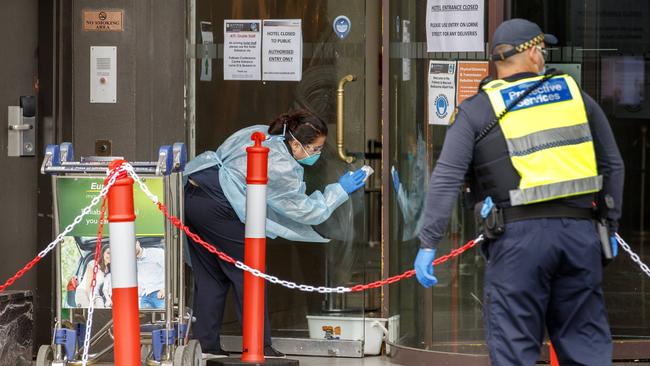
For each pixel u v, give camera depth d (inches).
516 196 491.5
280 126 743.1
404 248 770.2
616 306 756.6
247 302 687.7
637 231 751.7
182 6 816.3
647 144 746.8
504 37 513.0
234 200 737.0
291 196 736.3
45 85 807.1
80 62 803.4
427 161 755.4
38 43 806.5
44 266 809.5
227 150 753.0
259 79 823.1
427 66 753.0
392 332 781.9
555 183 491.5
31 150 808.3
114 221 561.9
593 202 505.7
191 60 823.1
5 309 693.9
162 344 652.1
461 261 743.7
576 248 492.4
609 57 743.7
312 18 817.5
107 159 684.1
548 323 512.4
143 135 805.2
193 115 824.3
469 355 737.0
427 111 753.6
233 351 818.2
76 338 662.5
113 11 802.8
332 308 814.5
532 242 489.4
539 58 514.0
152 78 808.9
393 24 767.7
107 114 804.6
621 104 746.2
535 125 498.3
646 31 740.7
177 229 676.1
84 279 653.3
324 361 789.9
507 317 492.7
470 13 738.8
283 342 814.5
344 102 813.9
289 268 820.0
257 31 821.2
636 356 746.2
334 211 815.7
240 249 746.8
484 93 505.7
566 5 740.0
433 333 754.2
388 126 775.7
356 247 814.5
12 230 812.6
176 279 689.6
